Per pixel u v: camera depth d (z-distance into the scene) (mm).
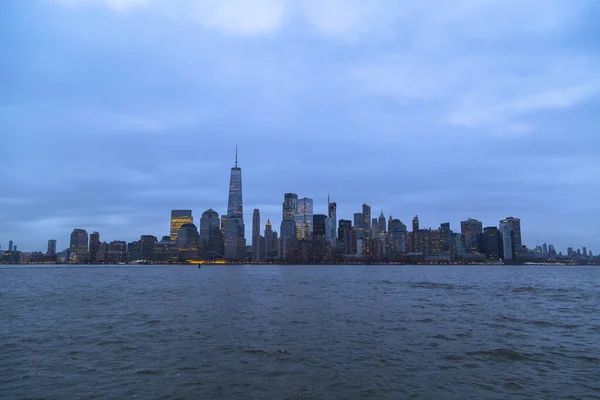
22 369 23828
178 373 23188
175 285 115062
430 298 71125
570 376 22500
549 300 67750
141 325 40094
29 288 101500
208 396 19469
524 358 26438
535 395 19469
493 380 21781
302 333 35719
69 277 185750
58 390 20125
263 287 104625
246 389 20469
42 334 35000
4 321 42812
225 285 114625
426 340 32469
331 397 19375
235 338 33375
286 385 21109
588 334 35188
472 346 30125
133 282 135250
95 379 21984
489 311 51625
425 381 21688
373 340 32531
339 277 182000
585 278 188500
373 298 71062
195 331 36688
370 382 21547
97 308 54906
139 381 21688
